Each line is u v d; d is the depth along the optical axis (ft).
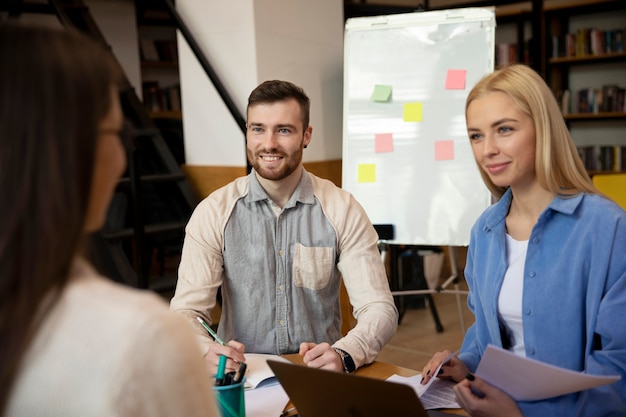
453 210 10.47
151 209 13.46
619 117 19.01
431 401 4.36
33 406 1.90
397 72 10.87
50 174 1.88
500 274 4.52
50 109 1.89
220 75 12.51
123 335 1.94
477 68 10.39
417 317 14.64
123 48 18.02
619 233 3.99
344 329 8.05
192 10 12.73
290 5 12.55
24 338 1.88
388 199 10.84
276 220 6.20
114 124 2.13
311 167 13.04
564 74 19.81
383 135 10.92
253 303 6.17
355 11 15.26
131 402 1.90
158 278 12.35
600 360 3.90
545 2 19.60
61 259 1.93
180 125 18.08
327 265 6.23
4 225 1.85
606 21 19.02
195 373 2.09
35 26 2.04
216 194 6.36
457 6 19.63
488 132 4.31
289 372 3.45
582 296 4.10
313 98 13.17
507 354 3.34
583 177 4.29
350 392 3.29
